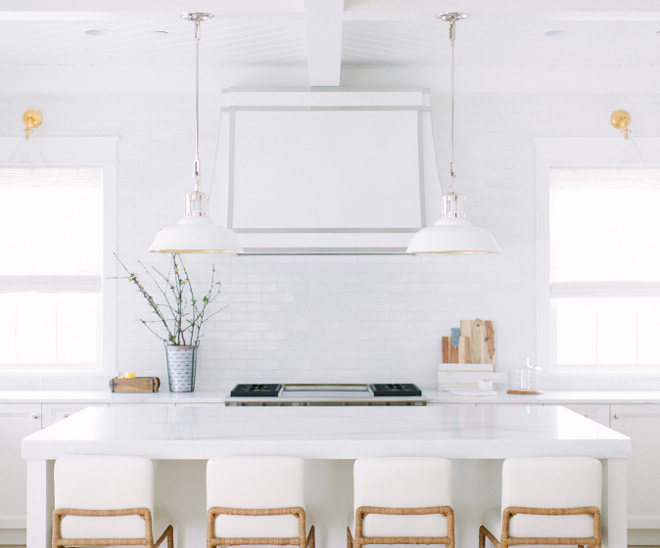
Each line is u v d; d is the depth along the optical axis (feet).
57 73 18.26
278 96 17.20
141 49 16.75
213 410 14.11
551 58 17.62
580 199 19.01
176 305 18.63
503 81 18.34
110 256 18.61
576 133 18.71
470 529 12.39
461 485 12.39
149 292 18.65
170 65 18.21
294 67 18.19
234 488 10.59
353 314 18.67
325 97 17.16
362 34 15.52
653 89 18.45
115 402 16.87
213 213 16.84
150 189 18.65
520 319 18.70
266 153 16.97
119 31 15.29
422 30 15.23
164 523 11.52
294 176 16.90
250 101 17.17
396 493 10.62
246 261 18.72
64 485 10.66
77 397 16.99
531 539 10.75
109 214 18.62
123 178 18.65
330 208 16.81
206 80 18.25
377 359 18.66
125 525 10.69
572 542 10.77
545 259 18.66
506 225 18.72
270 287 18.69
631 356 19.21
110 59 17.69
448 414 13.62
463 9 12.16
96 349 19.04
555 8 12.18
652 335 19.20
